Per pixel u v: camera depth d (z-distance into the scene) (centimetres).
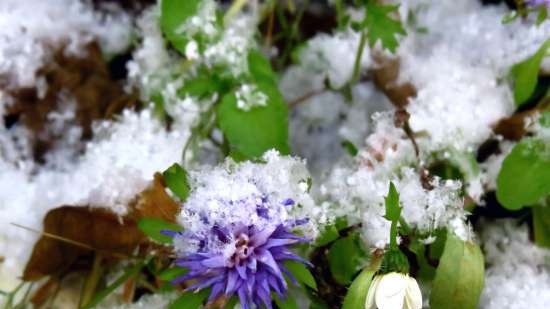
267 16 35
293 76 34
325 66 34
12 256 30
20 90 33
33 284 30
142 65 33
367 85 34
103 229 30
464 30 34
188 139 31
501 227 31
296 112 34
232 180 27
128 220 30
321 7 36
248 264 26
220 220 26
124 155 31
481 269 28
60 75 33
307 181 29
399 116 30
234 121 30
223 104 30
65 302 31
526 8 32
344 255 29
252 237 26
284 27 35
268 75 31
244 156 29
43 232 30
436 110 31
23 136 33
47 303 30
